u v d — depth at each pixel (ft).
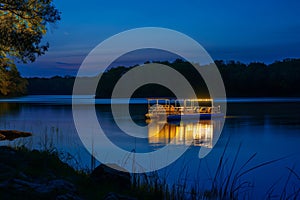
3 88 104.01
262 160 60.64
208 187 38.34
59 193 20.89
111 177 28.35
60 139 78.33
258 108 206.28
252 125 120.88
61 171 30.35
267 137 91.56
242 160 60.34
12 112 175.42
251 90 371.56
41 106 228.02
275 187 41.63
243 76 362.94
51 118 145.07
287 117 149.69
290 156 64.80
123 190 27.50
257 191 39.70
